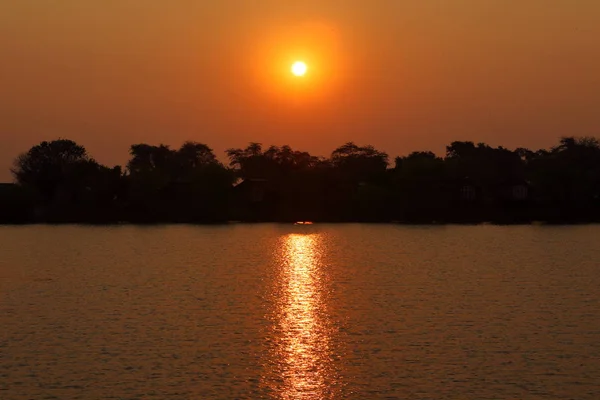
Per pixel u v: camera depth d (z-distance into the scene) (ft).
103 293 190.49
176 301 177.78
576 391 108.27
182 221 542.57
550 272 237.45
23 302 176.65
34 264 259.80
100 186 547.49
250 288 200.75
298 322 152.66
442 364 121.08
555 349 129.90
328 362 122.42
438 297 184.65
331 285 207.41
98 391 108.06
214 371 117.39
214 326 148.46
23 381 112.27
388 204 552.82
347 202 559.38
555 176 556.92
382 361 122.93
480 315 159.84
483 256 291.79
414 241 371.15
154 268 247.91
